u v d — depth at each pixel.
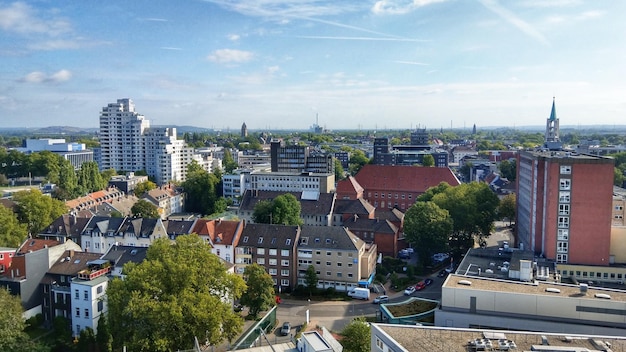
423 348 51.09
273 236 111.81
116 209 160.88
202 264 70.88
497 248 110.69
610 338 53.78
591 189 96.12
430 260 125.62
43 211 137.12
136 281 66.06
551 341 53.19
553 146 151.00
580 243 97.56
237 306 95.75
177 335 62.88
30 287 87.38
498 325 71.31
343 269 107.50
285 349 58.28
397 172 192.38
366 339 70.06
